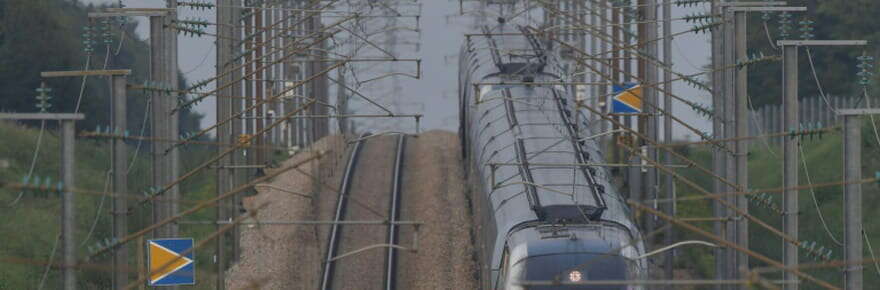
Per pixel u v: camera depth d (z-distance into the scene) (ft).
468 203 533.96
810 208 481.87
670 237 441.68
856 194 243.40
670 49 421.59
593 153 382.42
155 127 324.19
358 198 572.10
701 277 442.50
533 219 309.01
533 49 492.95
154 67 337.31
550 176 334.44
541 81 466.29
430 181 601.62
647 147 431.02
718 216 341.41
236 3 486.38
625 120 526.57
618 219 308.40
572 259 286.25
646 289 292.61
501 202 333.21
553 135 379.96
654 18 423.23
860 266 243.19
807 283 411.95
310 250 472.85
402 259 471.62
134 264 435.94
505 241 307.37
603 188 325.42
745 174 324.60
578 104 366.63
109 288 424.05
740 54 320.50
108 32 337.11
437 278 438.81
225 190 435.94
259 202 545.85
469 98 515.50
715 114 354.33
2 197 512.63
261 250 479.82
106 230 480.64
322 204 549.13
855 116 242.99
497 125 414.00
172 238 319.06
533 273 286.25
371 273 450.71
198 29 368.68
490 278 315.58
